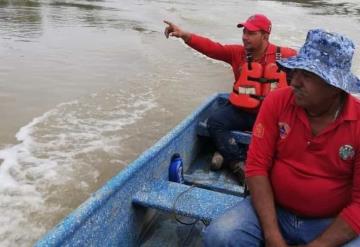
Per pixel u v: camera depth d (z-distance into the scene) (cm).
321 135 189
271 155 211
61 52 1056
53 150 537
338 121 186
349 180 196
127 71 931
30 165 495
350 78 182
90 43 1184
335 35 182
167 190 277
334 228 191
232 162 376
